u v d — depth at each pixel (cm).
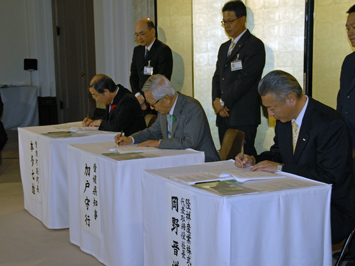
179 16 475
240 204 150
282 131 215
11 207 363
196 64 470
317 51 391
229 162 223
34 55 862
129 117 343
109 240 229
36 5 848
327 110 199
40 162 308
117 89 356
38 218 326
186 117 265
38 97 866
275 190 160
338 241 201
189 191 165
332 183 189
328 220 171
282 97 190
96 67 594
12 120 823
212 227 154
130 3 531
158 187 190
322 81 391
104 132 327
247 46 350
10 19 842
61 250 268
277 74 192
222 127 375
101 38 573
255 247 155
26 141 332
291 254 165
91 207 245
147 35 422
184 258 173
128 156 230
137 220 222
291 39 405
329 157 190
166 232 187
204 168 208
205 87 470
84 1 668
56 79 864
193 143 259
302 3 395
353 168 198
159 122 291
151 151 249
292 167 193
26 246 276
